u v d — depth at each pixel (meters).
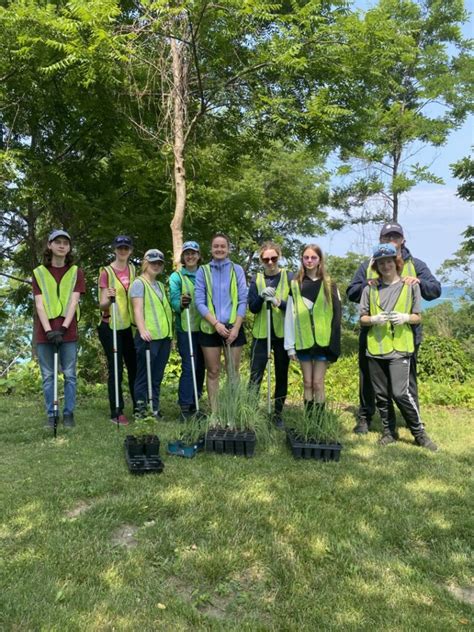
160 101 7.63
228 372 5.10
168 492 3.53
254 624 2.33
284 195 22.08
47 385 5.20
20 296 12.70
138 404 5.04
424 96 15.05
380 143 15.52
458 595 2.62
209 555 2.80
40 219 11.78
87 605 2.38
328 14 6.76
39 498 3.42
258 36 6.67
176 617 2.35
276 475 3.95
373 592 2.56
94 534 2.97
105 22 5.95
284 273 5.36
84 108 8.12
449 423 6.00
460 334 23.53
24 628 2.24
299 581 2.64
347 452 4.63
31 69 7.70
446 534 3.14
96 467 4.00
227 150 8.60
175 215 7.25
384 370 4.97
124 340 5.65
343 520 3.26
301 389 7.88
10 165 7.98
